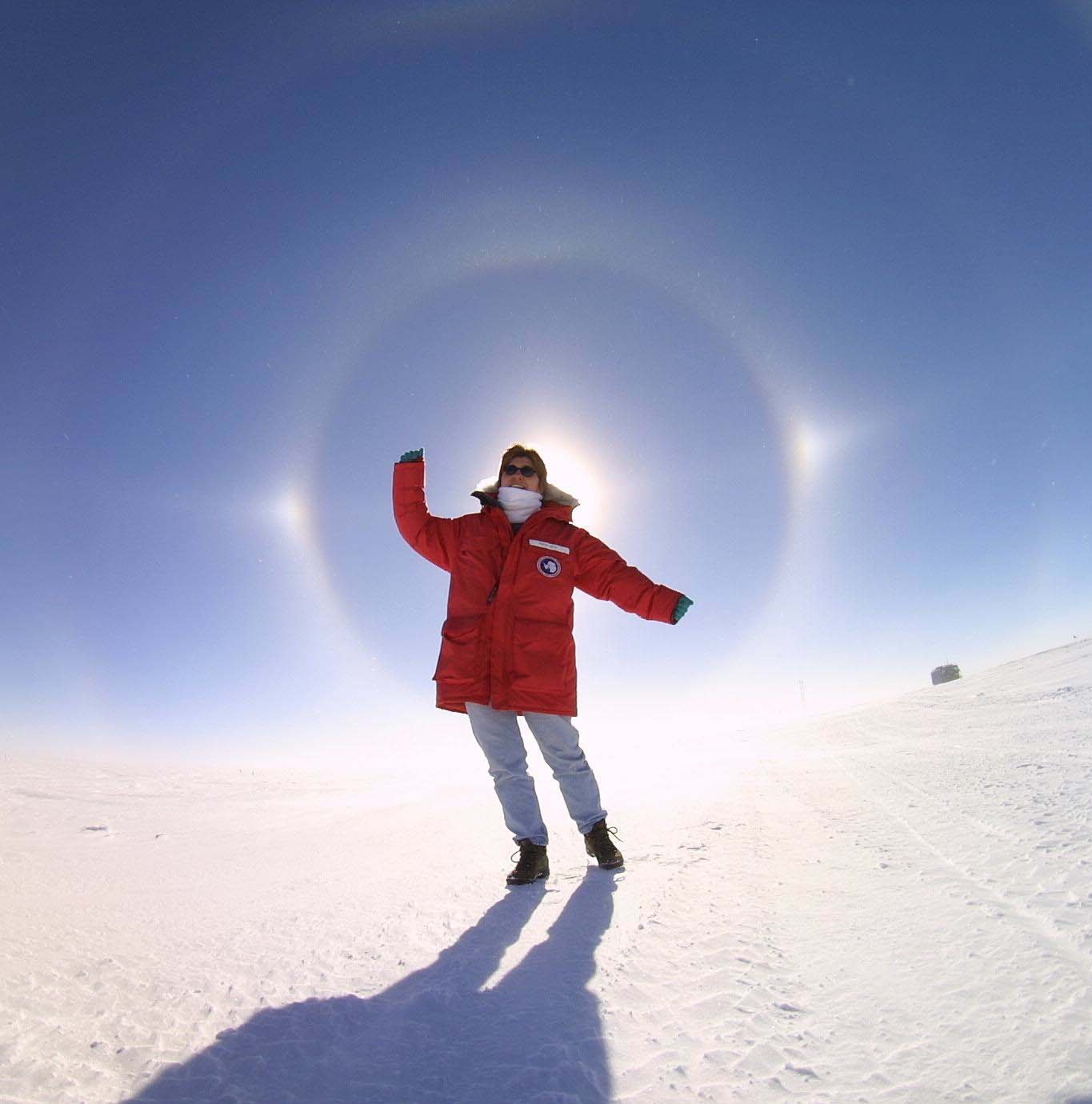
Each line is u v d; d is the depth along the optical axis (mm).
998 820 2430
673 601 2414
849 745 9836
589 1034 1050
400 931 1731
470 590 2398
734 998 1142
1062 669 17938
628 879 2066
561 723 2305
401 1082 944
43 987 1365
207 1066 1021
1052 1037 920
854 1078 878
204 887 2654
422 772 9992
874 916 1515
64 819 5172
